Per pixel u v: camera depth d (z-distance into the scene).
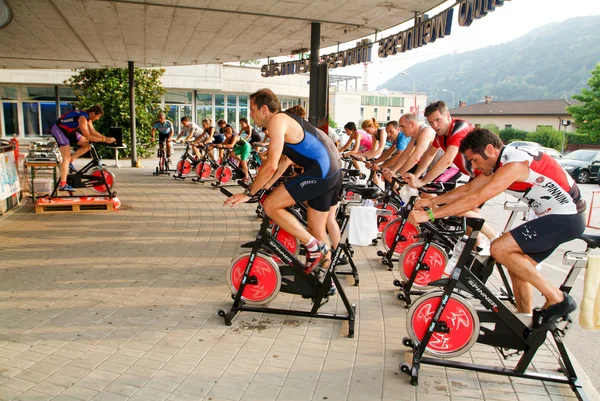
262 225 3.57
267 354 3.09
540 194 2.75
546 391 2.75
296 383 2.74
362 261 5.24
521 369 2.81
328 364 2.98
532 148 2.84
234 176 10.58
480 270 3.47
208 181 11.38
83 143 7.70
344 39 10.45
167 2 7.55
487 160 2.85
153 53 12.99
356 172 5.49
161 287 4.25
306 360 3.02
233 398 2.57
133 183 10.89
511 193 2.96
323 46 11.50
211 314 3.70
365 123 7.50
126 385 2.67
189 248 5.55
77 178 7.73
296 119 3.38
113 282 4.36
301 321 3.64
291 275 3.63
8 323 3.45
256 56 13.41
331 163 3.49
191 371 2.84
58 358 2.96
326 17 8.31
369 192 3.71
